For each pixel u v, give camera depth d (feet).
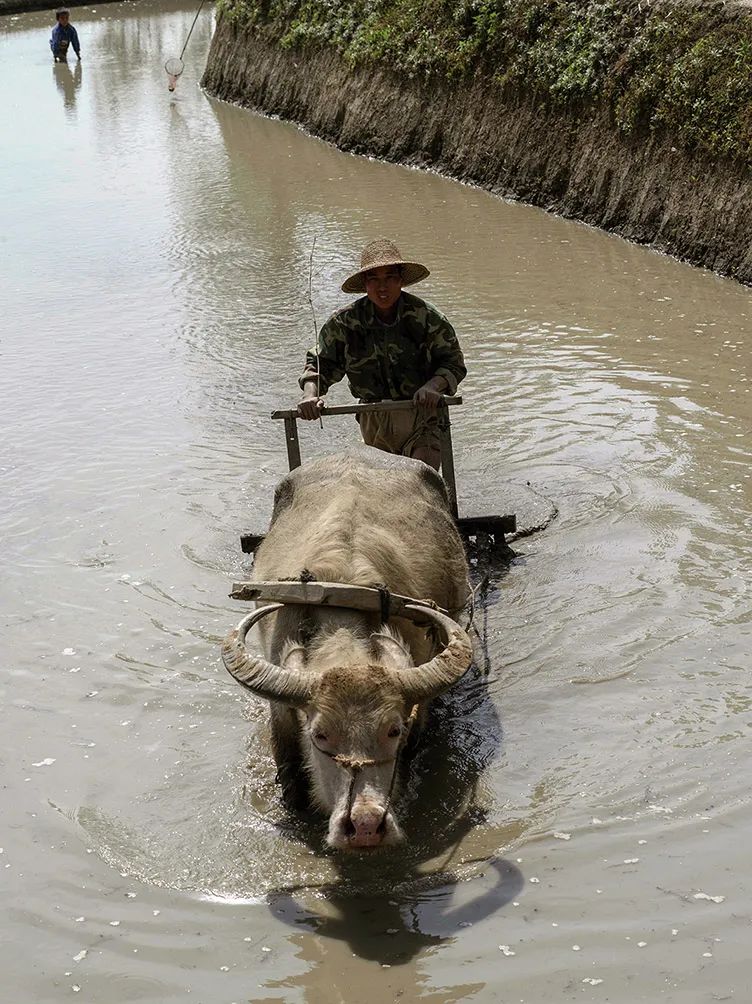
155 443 30.25
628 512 25.48
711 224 43.42
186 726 19.16
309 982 14.08
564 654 20.63
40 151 72.64
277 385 34.22
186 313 41.29
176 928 15.02
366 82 70.33
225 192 60.18
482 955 14.34
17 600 23.02
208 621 22.09
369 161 66.95
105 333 39.52
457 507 24.70
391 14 71.20
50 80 103.96
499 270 44.37
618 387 32.48
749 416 30.01
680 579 22.70
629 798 16.99
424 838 16.55
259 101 85.51
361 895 15.51
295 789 17.06
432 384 23.20
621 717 18.88
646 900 15.06
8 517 26.37
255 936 14.85
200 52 119.34
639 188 47.70
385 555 17.63
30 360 37.09
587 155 51.21
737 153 42.63
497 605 22.35
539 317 38.73
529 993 13.75
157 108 88.53
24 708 19.70
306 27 80.53
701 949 14.23
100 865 16.17
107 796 17.56
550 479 27.27
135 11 156.97
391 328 23.89
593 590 22.57
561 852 16.02
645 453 28.32
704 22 47.19
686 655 20.33
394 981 14.06
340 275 44.88
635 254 45.68
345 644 16.03
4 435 31.07
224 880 15.85
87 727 19.20
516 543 24.63
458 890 15.48
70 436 30.81
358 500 18.61
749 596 21.95
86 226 54.24
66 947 14.74
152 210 56.90
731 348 34.91
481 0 62.03
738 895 15.03
